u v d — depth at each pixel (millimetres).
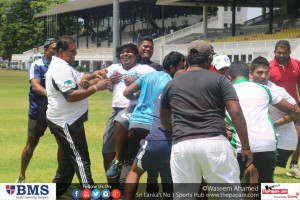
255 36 62625
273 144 6719
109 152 8281
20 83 49625
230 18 85250
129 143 7594
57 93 7586
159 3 72750
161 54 70312
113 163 7824
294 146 8773
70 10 98312
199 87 5680
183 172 5637
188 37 75438
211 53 5957
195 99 5652
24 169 9062
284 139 8711
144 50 9156
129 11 92562
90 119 19172
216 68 7949
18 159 11766
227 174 5535
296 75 10234
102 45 93812
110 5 86000
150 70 8250
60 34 107812
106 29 102062
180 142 5602
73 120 7613
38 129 8836
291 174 10180
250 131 6719
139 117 7348
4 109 24578
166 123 6227
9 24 120812
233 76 7199
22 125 18375
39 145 13625
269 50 51531
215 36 72188
